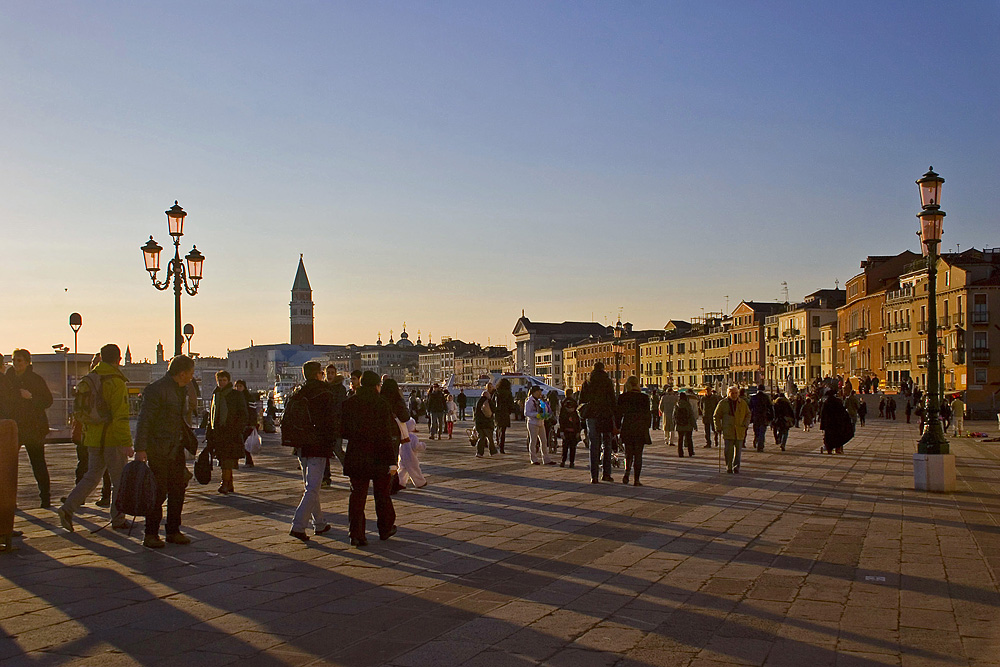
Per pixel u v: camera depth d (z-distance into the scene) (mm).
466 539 12312
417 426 53469
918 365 83000
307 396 12250
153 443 11672
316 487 12297
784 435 32500
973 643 7270
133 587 9336
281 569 10266
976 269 75750
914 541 12188
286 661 6820
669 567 10383
